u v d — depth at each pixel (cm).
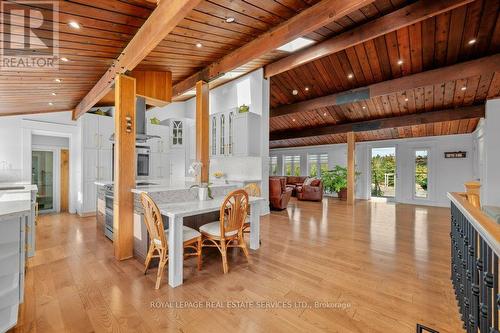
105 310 187
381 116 721
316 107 660
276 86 654
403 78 509
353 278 242
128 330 164
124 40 270
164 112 714
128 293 212
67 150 619
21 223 187
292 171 1184
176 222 226
